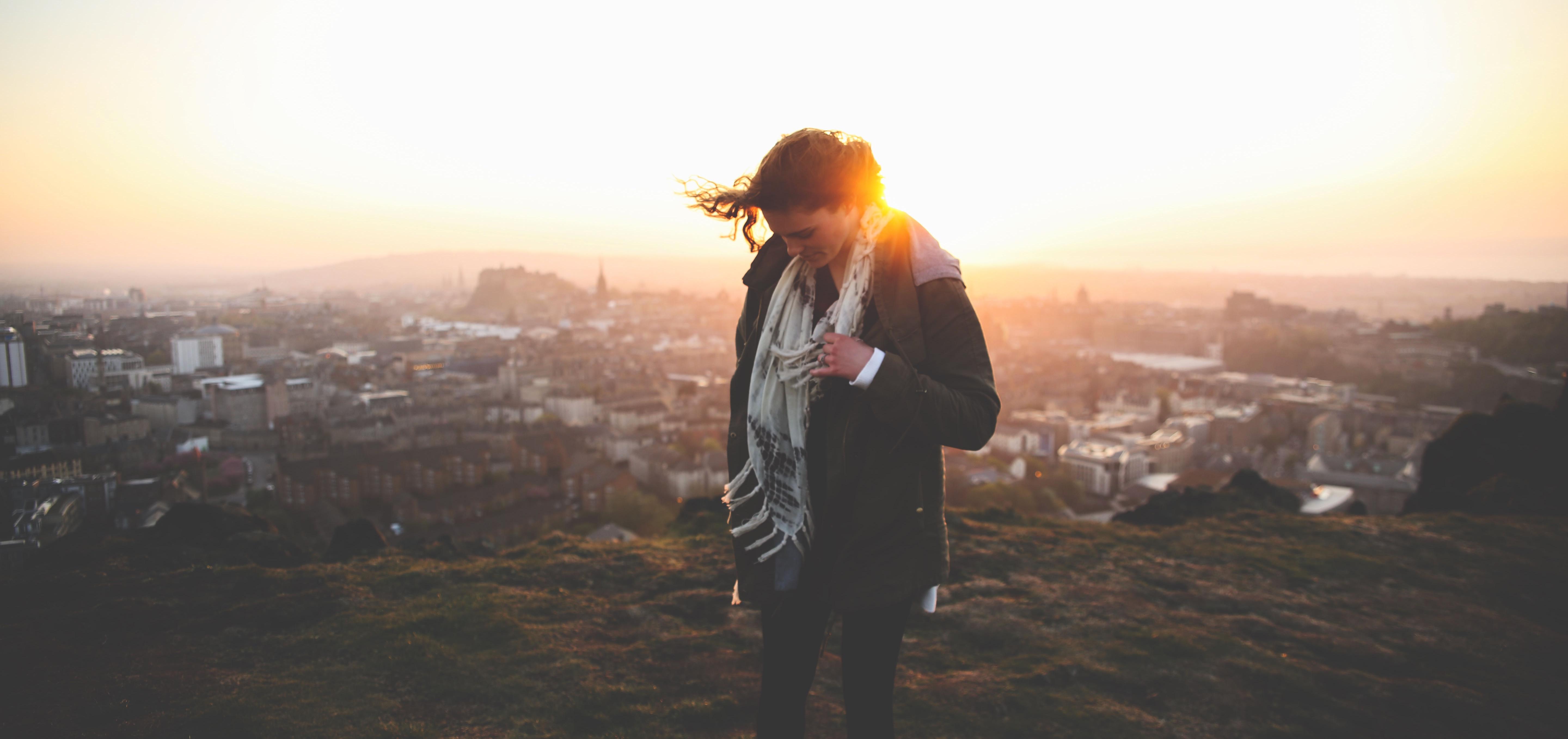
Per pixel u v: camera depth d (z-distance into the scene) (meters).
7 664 4.14
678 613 5.44
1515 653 5.46
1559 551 7.93
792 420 2.19
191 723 3.64
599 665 4.57
